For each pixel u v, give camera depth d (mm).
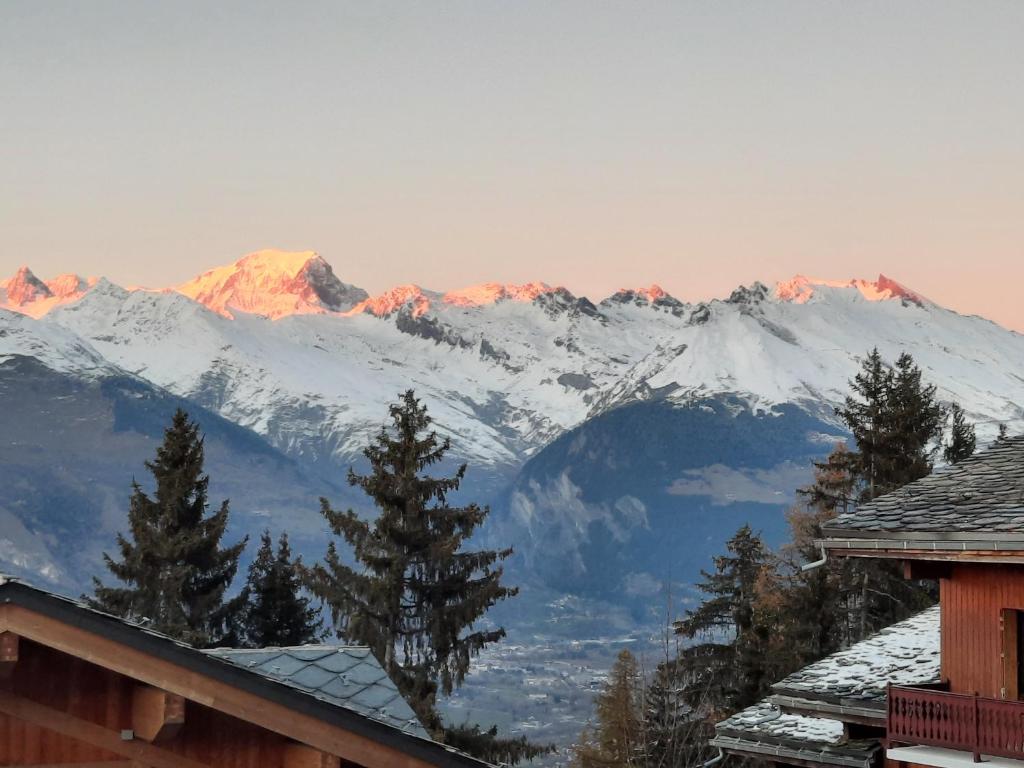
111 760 10617
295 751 11008
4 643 9711
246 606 50656
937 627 24578
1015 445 22969
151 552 47719
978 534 19156
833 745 21781
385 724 10906
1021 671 20250
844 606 53219
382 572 43562
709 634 54719
